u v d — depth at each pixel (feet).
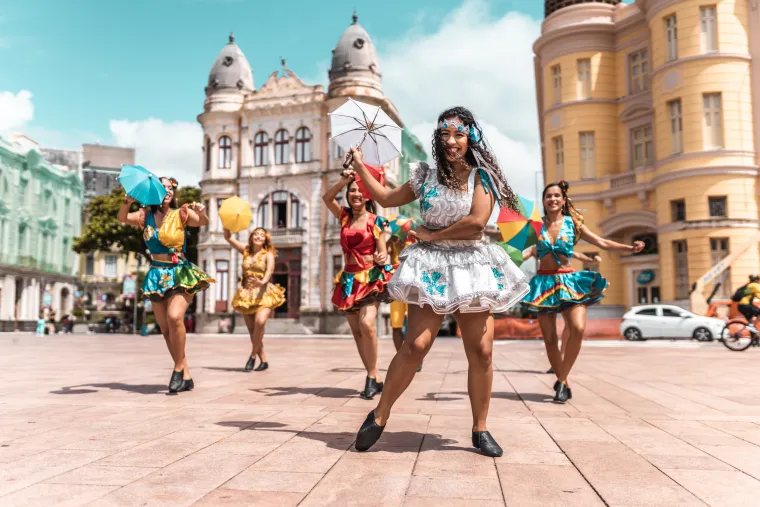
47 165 167.43
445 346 59.00
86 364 33.24
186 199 137.08
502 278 11.37
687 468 10.03
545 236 19.04
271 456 10.68
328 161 116.88
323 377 25.07
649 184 80.23
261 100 121.39
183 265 19.84
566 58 89.97
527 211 18.70
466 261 11.25
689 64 74.08
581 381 24.41
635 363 34.73
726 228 71.46
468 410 16.19
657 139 78.13
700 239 72.33
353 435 12.60
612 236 86.22
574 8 90.07
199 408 16.19
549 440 12.29
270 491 8.57
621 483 9.13
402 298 11.35
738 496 8.49
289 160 118.93
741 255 70.95
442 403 17.53
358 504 8.03
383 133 16.58
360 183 19.57
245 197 121.29
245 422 14.02
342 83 115.14
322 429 13.23
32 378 24.72
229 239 28.27
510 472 9.76
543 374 27.63
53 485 8.79
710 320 65.36
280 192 119.85
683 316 66.54
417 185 11.85
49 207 170.81
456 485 8.98
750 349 50.19
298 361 35.42
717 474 9.66
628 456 10.89
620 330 69.82
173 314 19.45
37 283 159.63
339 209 20.04
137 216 19.71
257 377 25.05
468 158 11.54
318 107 117.29
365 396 18.42
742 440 12.33
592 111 88.17
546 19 93.15
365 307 18.97
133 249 138.62
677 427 13.80
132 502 8.03
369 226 19.56
